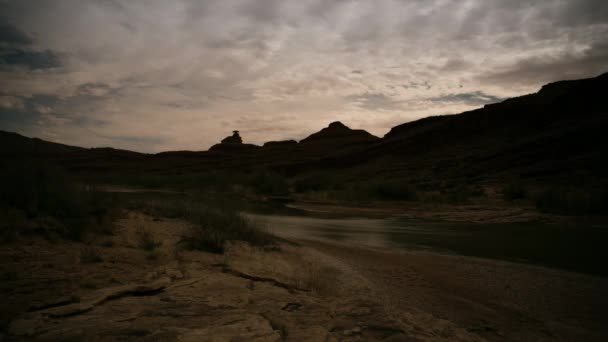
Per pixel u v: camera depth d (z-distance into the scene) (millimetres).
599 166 29156
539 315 5887
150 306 4152
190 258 6945
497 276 8242
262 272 6680
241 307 4383
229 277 5867
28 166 8609
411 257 10273
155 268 5805
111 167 81062
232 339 3309
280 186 39562
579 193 20484
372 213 22750
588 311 6109
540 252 11141
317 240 12859
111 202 11391
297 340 3469
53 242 6695
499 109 61000
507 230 15805
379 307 4781
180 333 3365
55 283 4605
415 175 46688
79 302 4016
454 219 19391
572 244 12461
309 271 7672
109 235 7918
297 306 4719
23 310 3686
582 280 7984
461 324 5324
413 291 6977
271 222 17719
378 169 55781
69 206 8312
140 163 89062
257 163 84062
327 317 4289
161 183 46781
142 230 8805
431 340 3785
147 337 3230
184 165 86062
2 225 6680
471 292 7062
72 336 3172
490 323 5457
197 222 10781
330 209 24578
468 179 36375
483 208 22016
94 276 5047
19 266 5176
